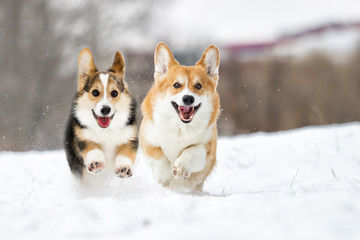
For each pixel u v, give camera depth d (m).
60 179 10.14
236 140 14.23
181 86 8.03
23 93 32.88
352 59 34.84
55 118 26.39
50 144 21.91
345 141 12.29
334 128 14.24
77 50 36.19
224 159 11.77
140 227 4.17
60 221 4.50
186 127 7.95
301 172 9.68
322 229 3.74
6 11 35.31
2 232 4.29
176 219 4.33
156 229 3.97
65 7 36.91
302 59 36.78
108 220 4.45
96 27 36.94
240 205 4.79
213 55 8.62
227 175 10.18
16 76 34.03
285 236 3.61
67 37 36.62
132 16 38.31
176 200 5.39
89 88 8.27
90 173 8.29
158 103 8.20
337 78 32.62
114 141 8.34
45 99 33.41
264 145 12.91
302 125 30.98
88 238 3.95
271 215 4.22
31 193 8.34
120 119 8.28
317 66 35.31
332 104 29.78
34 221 4.54
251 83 34.19
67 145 8.79
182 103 7.74
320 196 4.89
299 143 12.60
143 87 17.98
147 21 38.69
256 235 3.64
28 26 36.12
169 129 8.09
